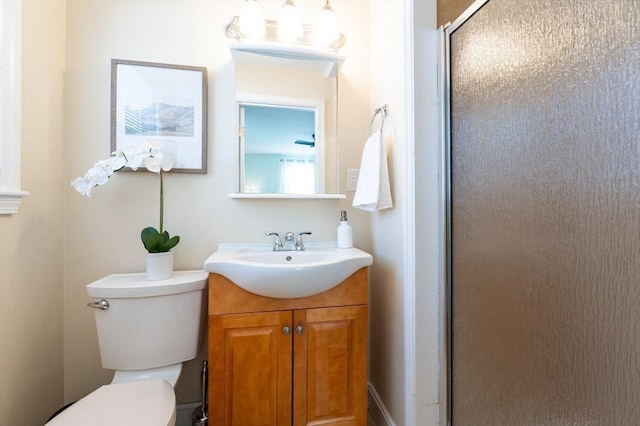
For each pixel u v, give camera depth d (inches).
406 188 47.2
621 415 22.2
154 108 54.9
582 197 24.9
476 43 37.9
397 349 50.4
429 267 45.7
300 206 61.2
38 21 45.1
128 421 31.8
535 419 29.6
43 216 46.6
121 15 54.2
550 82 27.6
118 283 46.1
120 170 54.0
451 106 43.2
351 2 63.1
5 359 39.1
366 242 63.5
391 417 52.3
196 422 46.6
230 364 44.0
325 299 46.9
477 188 38.1
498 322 34.6
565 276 26.5
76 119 52.5
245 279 42.3
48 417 47.7
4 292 39.0
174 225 56.1
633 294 21.4
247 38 58.9
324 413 46.5
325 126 61.7
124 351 44.4
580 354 25.1
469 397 39.8
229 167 58.3
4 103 38.6
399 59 50.0
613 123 22.4
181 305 46.6
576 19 25.1
